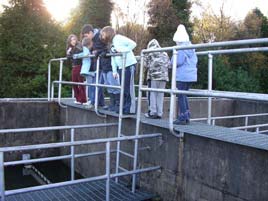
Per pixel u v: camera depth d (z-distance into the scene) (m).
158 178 4.52
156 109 5.11
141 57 4.54
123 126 5.27
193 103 8.94
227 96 3.40
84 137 6.44
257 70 18.55
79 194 4.46
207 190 3.87
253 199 3.39
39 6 12.59
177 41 4.37
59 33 12.91
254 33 21.31
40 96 11.97
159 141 4.50
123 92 5.02
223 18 21.30
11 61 12.08
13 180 6.86
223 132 4.07
